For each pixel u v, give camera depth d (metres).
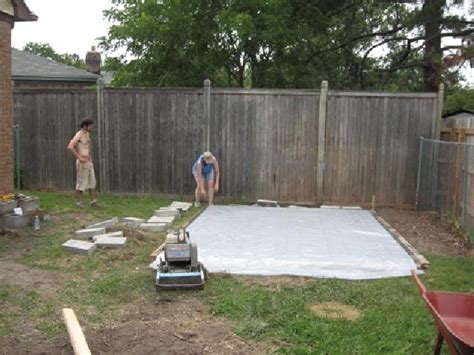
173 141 10.59
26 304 4.55
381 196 10.21
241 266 5.73
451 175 8.49
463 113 11.58
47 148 11.08
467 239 7.21
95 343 3.75
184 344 3.75
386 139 10.07
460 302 3.64
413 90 18.14
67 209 9.08
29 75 15.23
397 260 6.03
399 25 16.47
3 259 5.96
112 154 10.80
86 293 4.89
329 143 10.19
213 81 15.16
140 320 4.24
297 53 14.87
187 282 4.96
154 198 10.61
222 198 10.55
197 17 14.12
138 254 6.24
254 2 13.25
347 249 6.55
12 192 8.23
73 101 10.83
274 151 10.33
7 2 7.92
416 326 4.11
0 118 7.88
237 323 4.16
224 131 10.39
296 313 4.37
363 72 17.75
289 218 8.71
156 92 10.51
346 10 16.59
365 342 3.82
